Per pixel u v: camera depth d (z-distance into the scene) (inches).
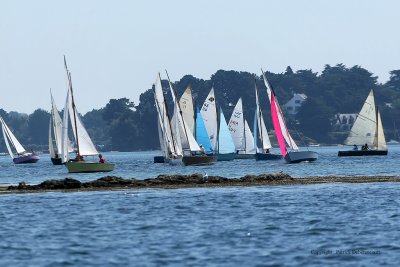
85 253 5054.1
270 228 5890.8
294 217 6461.6
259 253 4955.7
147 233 5757.9
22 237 5693.9
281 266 4603.8
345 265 4603.8
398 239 5349.4
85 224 6274.6
